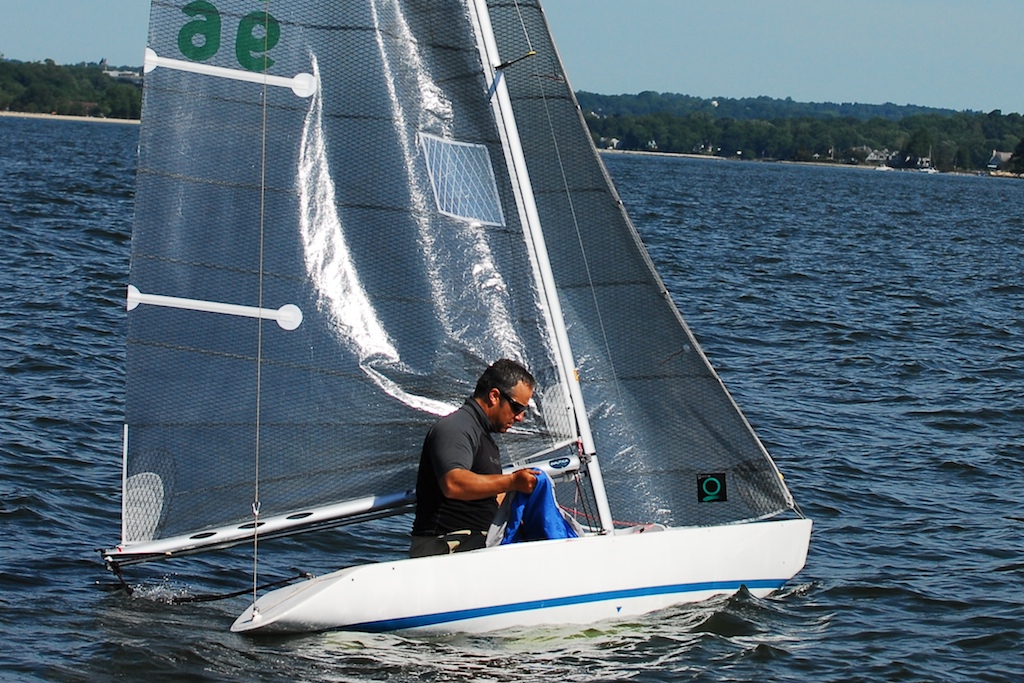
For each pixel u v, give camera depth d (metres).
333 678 23.02
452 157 26.45
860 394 55.00
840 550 33.75
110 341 56.31
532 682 23.20
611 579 26.20
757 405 51.50
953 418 51.09
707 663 24.80
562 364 26.83
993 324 79.00
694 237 132.12
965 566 32.81
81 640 24.58
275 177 25.61
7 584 27.69
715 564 27.50
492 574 25.12
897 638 27.23
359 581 24.69
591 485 26.94
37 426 41.38
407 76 26.16
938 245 147.25
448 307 26.47
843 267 109.88
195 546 25.67
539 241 26.84
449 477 25.02
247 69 25.36
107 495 35.12
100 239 93.50
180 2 24.94
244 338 25.62
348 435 26.12
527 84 27.17
